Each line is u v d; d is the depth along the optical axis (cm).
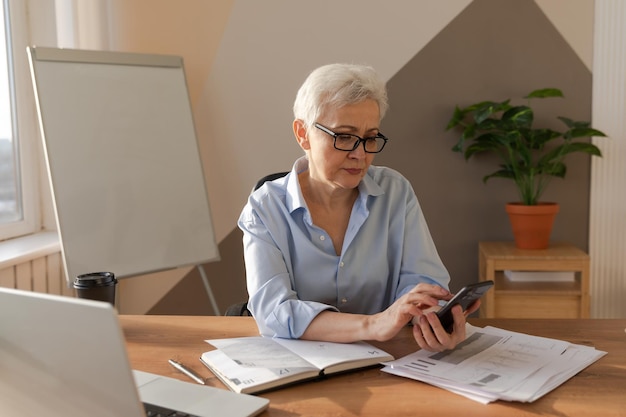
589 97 312
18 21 287
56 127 254
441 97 319
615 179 312
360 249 169
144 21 328
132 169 275
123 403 83
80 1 301
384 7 318
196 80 331
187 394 115
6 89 286
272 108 330
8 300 87
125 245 269
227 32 328
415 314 131
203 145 336
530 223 294
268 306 151
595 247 317
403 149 323
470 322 158
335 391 118
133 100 279
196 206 293
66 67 261
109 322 79
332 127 151
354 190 171
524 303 281
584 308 279
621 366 128
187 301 341
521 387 115
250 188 335
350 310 171
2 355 92
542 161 295
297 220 168
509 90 315
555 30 310
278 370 123
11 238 287
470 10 313
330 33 322
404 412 108
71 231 254
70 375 86
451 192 323
